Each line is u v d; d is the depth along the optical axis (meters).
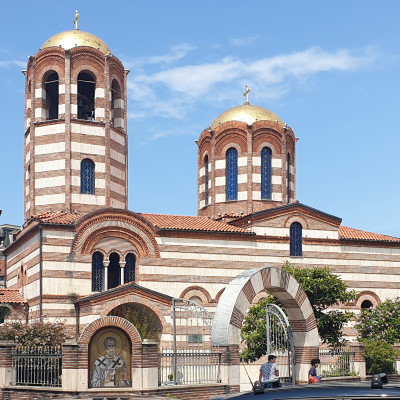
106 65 52.72
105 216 48.69
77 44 53.03
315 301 44.19
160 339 46.62
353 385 11.33
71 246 47.56
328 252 54.69
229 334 29.39
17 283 52.28
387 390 10.68
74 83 51.81
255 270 30.64
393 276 56.53
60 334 38.88
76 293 47.16
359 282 55.34
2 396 30.58
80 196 50.97
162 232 50.34
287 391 10.98
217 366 29.48
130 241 49.47
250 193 57.28
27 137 53.97
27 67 54.59
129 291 45.94
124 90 54.69
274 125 58.66
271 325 34.75
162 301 46.81
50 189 51.03
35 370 31.11
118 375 29.14
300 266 53.62
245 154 58.00
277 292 32.06
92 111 54.78
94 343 29.19
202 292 50.69
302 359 32.06
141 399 14.02
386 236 58.50
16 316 48.84
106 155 52.00
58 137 51.28
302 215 54.28
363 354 36.22
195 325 48.62
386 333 45.69
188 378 32.91
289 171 59.84
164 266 50.03
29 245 49.41
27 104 54.72
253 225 52.97
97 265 48.50
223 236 51.91
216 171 58.84
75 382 28.64
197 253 51.00
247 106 60.44
